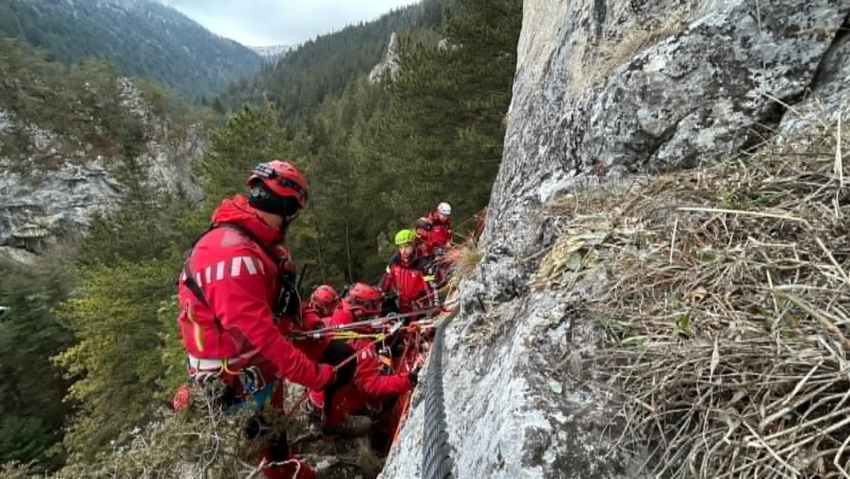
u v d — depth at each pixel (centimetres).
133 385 1662
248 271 249
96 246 2514
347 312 450
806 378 90
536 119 383
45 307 2419
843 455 86
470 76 1280
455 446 159
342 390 352
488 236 366
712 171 169
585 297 148
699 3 228
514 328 172
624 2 280
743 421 94
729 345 105
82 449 1578
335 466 354
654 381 113
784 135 167
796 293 108
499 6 1259
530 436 119
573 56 333
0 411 2227
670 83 209
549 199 241
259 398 275
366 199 1873
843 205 126
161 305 1533
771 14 194
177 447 252
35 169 5750
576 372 132
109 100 6688
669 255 141
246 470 257
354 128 4416
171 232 2642
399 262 623
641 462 109
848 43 181
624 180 213
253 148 1666
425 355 367
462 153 1288
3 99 5959
